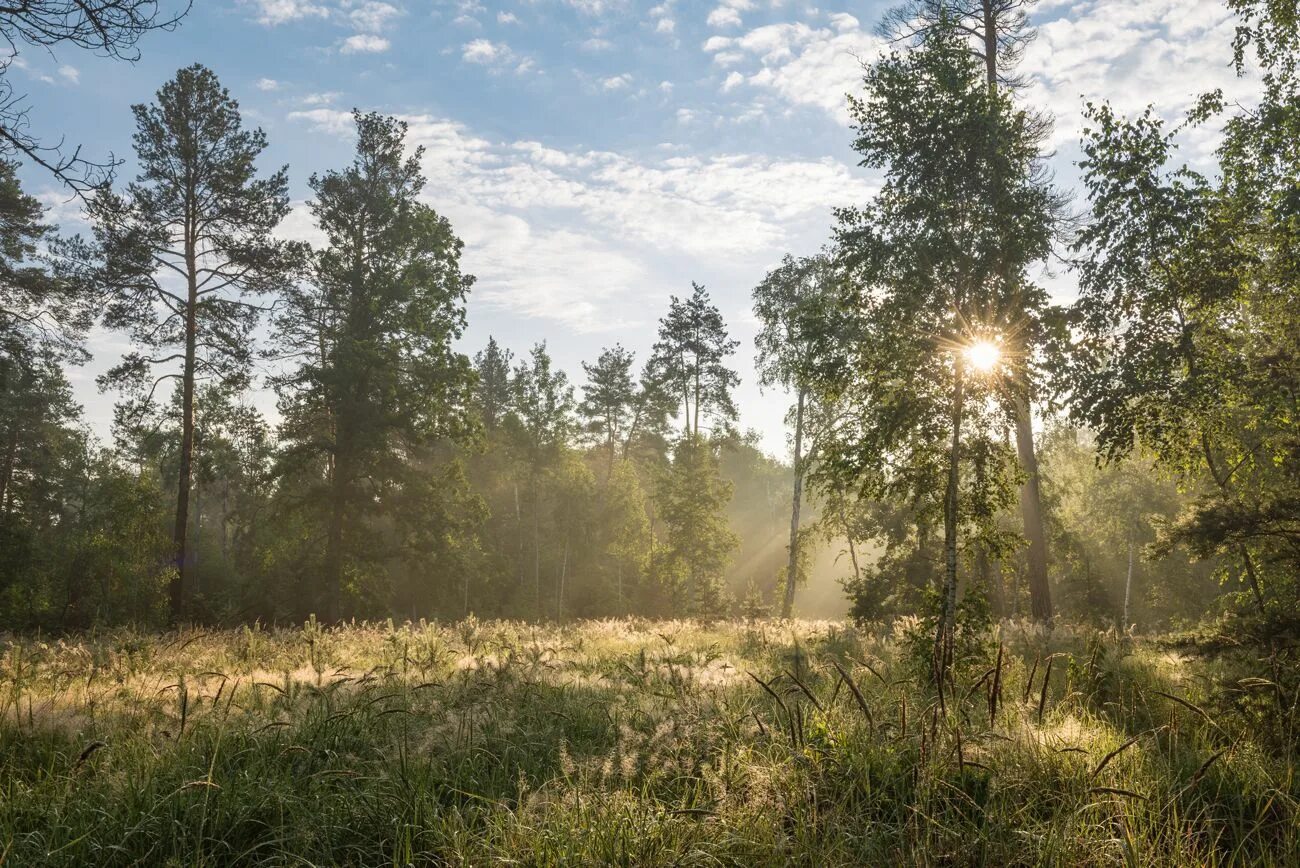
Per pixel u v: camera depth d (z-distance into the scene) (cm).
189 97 2677
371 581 3256
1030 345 1138
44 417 4531
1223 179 1425
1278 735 641
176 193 2677
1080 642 1398
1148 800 479
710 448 4947
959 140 1156
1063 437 4284
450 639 1452
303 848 445
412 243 3306
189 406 2708
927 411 1159
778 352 3344
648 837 428
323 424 3189
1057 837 431
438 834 441
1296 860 428
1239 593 1210
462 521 3369
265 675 977
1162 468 1506
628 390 6412
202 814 451
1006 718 608
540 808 473
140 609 3388
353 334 3159
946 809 466
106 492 3628
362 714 658
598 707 720
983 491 1154
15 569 3409
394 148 3306
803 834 438
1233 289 1360
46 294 2530
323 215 3216
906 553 2488
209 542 5178
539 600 5334
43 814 474
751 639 1714
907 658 1173
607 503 5509
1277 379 1226
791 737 544
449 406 3300
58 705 703
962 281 1146
